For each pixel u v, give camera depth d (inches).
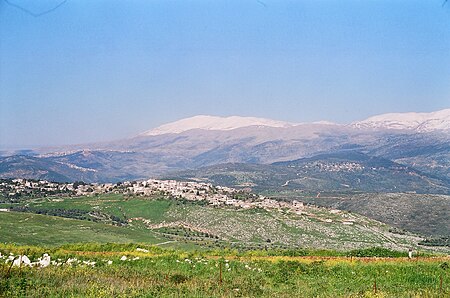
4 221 5315.0
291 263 1612.9
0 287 992.9
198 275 1403.8
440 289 1221.7
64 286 1044.5
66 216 7711.6
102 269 1384.1
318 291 1226.0
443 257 1993.1
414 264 1662.2
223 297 1062.4
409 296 1156.5
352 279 1422.2
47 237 4714.6
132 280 1196.5
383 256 2023.9
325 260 1769.2
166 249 2146.9
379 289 1258.6
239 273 1461.6
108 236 5565.9
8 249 1815.9
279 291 1205.1
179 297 1041.5
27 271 1188.5
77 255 1708.9
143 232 7057.1
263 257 1897.1
